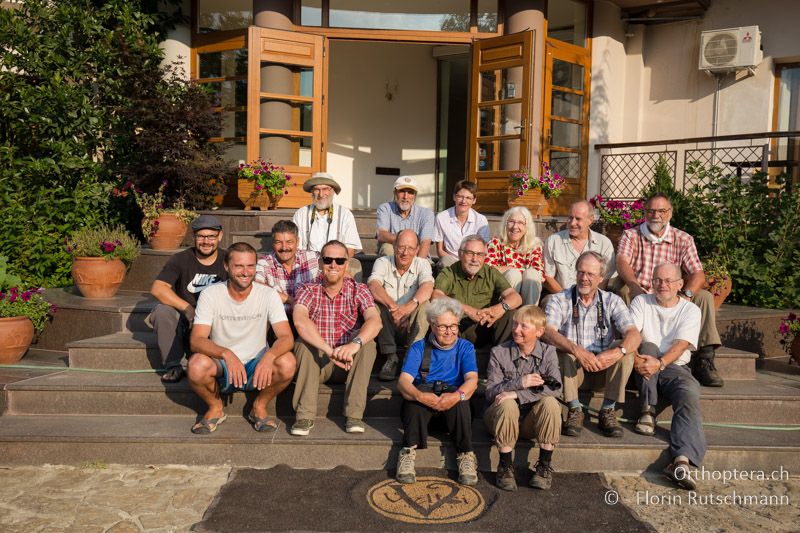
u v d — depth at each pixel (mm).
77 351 4777
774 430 4316
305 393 4020
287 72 7992
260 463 3959
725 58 8320
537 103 8109
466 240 4711
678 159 8922
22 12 7297
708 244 6887
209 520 3279
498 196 8281
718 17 8617
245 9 8117
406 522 3322
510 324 4582
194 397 4363
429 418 3861
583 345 4336
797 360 5621
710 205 6977
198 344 4020
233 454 3967
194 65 8375
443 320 3906
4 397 4348
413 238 4754
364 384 4090
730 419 4449
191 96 7223
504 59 8133
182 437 3949
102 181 7398
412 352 3988
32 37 7074
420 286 4738
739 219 6812
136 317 5352
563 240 5215
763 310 6254
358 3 8234
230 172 7379
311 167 8094
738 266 6539
